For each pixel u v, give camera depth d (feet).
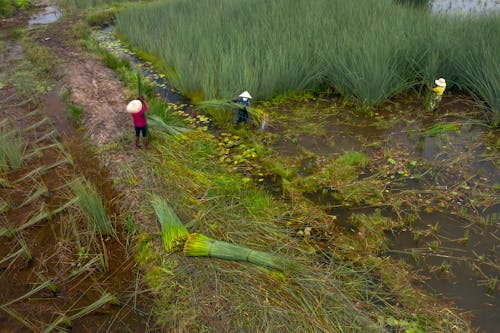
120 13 48.78
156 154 21.31
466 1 51.19
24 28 46.57
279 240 15.61
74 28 45.01
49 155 21.90
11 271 14.83
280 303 12.81
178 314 12.70
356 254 15.19
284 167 20.66
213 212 17.03
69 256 15.43
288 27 32.96
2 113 26.37
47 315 13.15
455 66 27.78
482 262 14.82
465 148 21.85
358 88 26.73
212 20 37.17
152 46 37.50
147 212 17.12
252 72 26.96
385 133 23.73
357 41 29.50
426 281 14.14
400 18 32.81
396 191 18.72
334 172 20.04
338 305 12.80
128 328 12.78
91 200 16.35
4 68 34.12
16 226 16.85
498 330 12.41
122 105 26.81
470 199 17.97
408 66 28.45
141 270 14.78
